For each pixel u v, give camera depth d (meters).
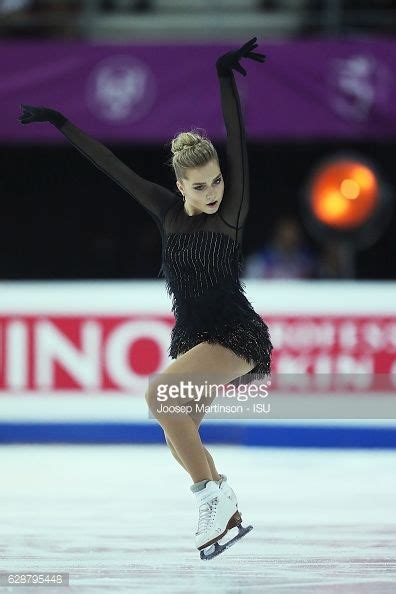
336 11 34.28
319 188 31.61
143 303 26.11
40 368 26.22
